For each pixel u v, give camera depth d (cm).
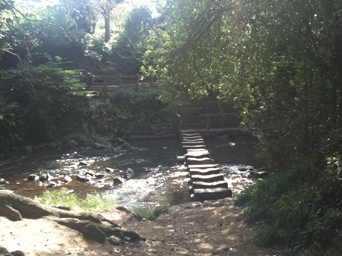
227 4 764
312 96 755
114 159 1664
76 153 1798
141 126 2194
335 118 684
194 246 591
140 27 2892
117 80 2536
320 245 473
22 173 1408
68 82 2078
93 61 2619
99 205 883
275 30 725
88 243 530
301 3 695
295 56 794
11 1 2100
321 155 639
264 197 715
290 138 841
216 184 1078
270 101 907
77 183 1273
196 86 878
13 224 514
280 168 878
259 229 632
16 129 1852
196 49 784
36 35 2373
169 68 822
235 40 800
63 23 2530
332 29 648
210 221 750
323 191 545
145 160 1634
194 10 789
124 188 1203
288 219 565
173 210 898
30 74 2014
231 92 952
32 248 450
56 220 558
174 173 1393
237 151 1742
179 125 2166
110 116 2175
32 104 1925
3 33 2138
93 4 2964
